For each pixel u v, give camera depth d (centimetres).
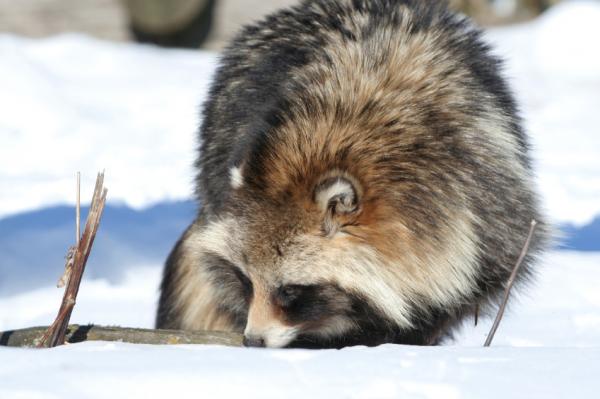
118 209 1761
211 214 1052
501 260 999
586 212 1756
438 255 958
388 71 982
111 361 674
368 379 649
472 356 716
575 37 3241
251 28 1146
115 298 1368
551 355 723
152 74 2888
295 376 652
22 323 1230
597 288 1327
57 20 3366
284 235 945
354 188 931
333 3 1083
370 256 953
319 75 992
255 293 959
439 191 948
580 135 2456
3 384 615
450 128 963
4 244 1547
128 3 3366
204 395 612
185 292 1173
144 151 2195
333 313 973
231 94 1091
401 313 970
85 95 2619
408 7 1066
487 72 1045
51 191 1844
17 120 2358
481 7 4234
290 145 952
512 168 1008
